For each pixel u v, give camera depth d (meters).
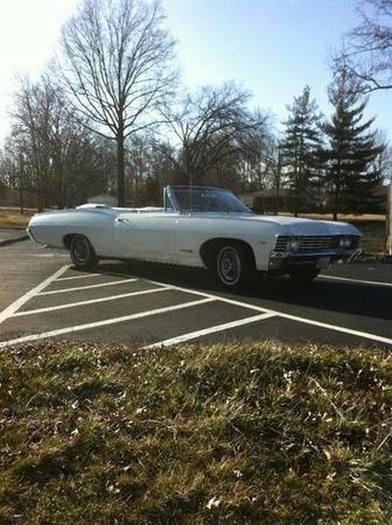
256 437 3.28
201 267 8.98
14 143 53.16
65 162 48.50
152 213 9.93
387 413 3.56
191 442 3.20
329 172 50.97
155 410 3.57
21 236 22.66
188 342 5.54
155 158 53.31
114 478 2.89
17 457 3.02
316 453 3.16
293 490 2.85
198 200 10.05
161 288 8.85
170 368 4.16
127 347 4.95
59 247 11.53
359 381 4.10
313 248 8.20
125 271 10.80
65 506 2.68
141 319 6.62
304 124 55.53
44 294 8.23
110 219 10.52
